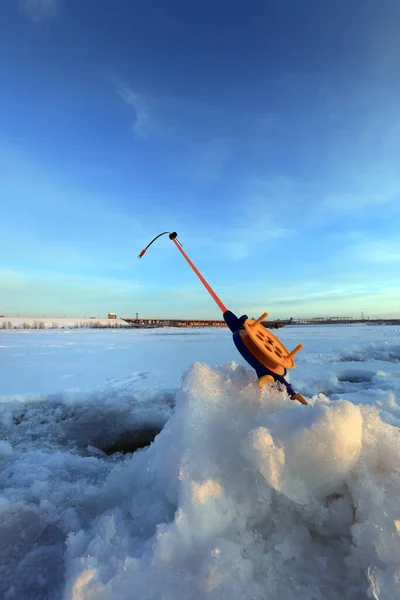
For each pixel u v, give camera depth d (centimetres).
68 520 192
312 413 152
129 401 471
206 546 132
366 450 151
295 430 148
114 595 118
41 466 273
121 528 162
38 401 479
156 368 736
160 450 187
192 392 184
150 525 159
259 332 220
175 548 130
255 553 133
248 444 151
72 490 225
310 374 610
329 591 117
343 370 668
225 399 185
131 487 201
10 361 859
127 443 338
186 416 176
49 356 972
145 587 119
